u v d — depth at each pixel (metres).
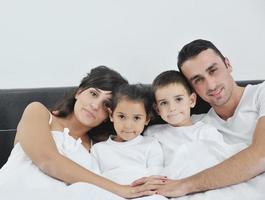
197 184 0.90
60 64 1.36
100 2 1.36
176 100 1.08
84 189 0.81
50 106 1.26
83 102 1.08
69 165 0.93
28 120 1.01
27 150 0.95
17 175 0.92
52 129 1.07
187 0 1.38
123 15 1.37
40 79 1.36
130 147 1.09
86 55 1.37
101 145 1.11
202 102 1.24
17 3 1.32
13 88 1.31
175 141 1.09
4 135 1.24
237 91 1.12
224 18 1.40
